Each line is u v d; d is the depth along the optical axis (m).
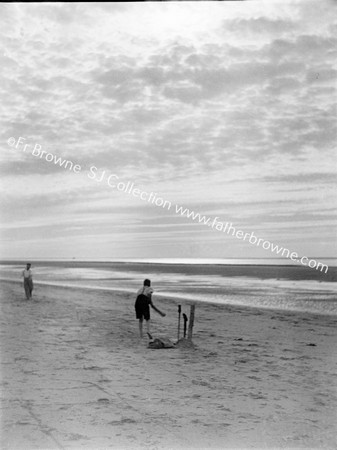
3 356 9.33
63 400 6.82
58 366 8.67
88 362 9.02
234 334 12.62
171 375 8.24
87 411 6.41
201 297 25.33
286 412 6.54
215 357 9.74
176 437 5.65
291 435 5.75
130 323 14.09
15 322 13.82
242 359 9.59
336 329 13.70
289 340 11.79
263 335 12.54
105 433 5.71
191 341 10.81
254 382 7.94
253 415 6.42
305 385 7.79
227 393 7.31
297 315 16.78
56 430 5.79
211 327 13.71
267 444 5.49
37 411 6.38
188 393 7.27
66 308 17.48
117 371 8.41
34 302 19.48
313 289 31.16
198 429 5.91
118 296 22.78
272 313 17.23
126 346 10.66
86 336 11.79
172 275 54.62
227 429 5.93
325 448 5.43
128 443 5.46
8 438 5.55
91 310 17.05
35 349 10.07
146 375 8.20
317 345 11.23
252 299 24.34
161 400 6.92
